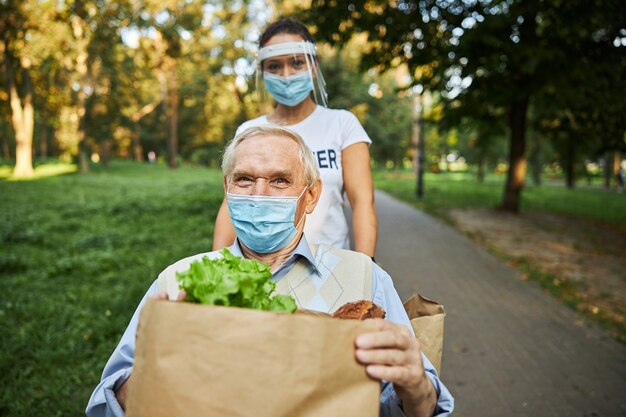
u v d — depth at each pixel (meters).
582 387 4.23
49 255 8.45
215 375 1.06
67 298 6.02
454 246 10.76
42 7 25.73
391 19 11.95
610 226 14.88
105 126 37.31
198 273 1.19
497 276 8.09
